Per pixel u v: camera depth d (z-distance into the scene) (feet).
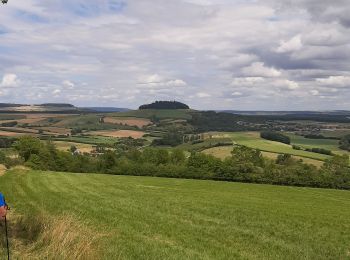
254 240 67.05
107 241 52.03
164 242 58.90
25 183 152.87
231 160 346.33
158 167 346.13
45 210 83.20
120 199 118.62
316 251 61.98
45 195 116.78
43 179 179.73
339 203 183.11
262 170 338.13
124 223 73.20
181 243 59.67
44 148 350.64
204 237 66.49
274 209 120.16
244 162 340.80
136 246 52.60
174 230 70.44
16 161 330.13
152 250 51.31
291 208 130.72
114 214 84.53
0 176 180.45
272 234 74.54
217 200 140.15
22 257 36.65
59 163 350.64
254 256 54.65
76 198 114.42
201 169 341.21
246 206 122.72
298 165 352.90
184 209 102.68
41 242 40.96
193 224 79.10
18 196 109.70
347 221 102.22
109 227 67.10
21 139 343.87
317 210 131.03
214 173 338.34
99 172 352.69
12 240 42.88
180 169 342.23
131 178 269.23
